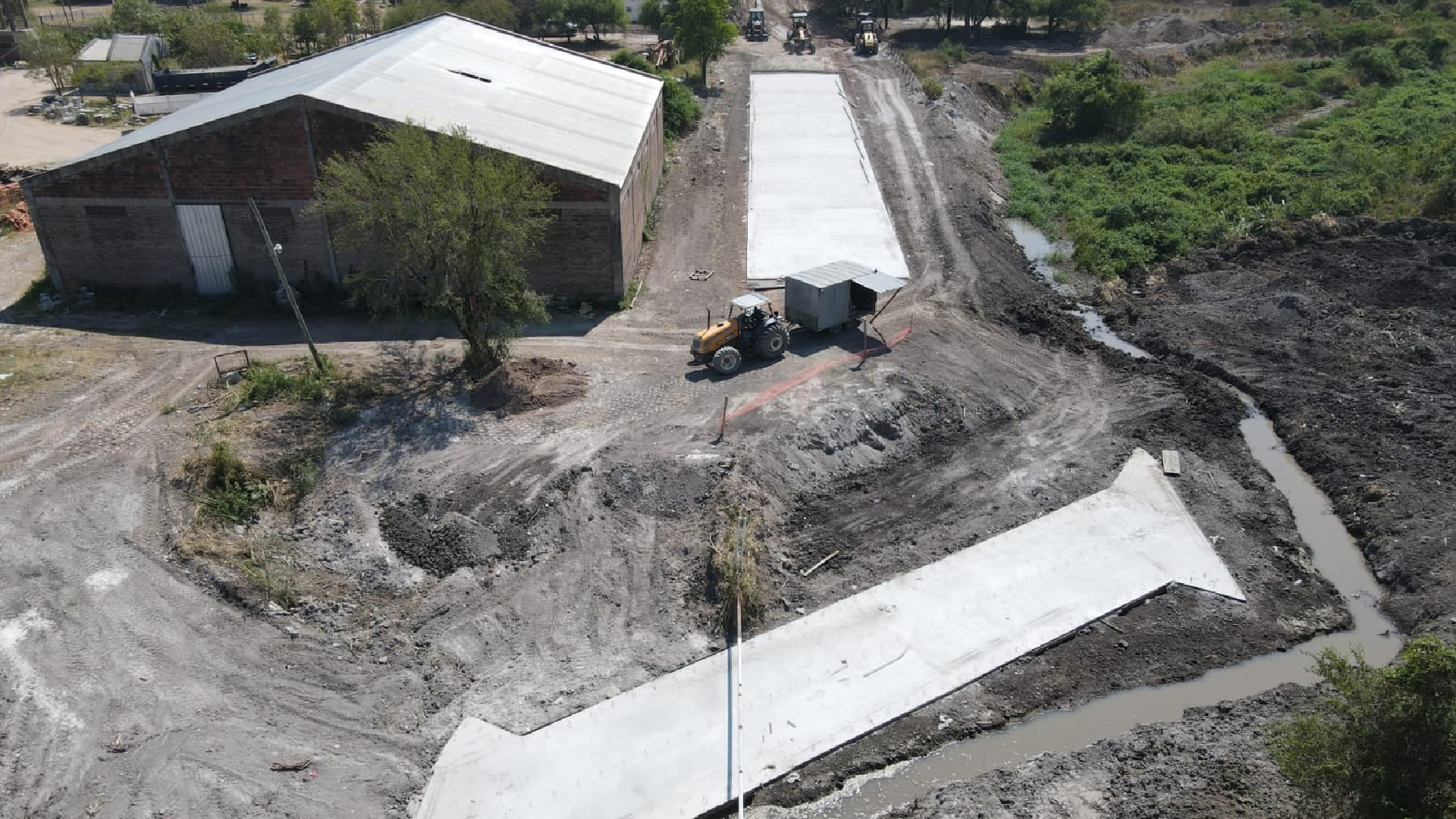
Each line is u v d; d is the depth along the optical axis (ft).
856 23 280.72
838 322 110.42
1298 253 134.00
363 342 108.47
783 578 77.20
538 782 59.26
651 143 147.64
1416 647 47.26
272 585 72.28
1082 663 70.23
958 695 67.26
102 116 197.36
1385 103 201.16
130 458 86.53
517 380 96.63
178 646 67.31
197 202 114.01
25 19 271.90
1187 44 267.80
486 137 115.14
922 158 168.55
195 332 111.45
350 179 92.89
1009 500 87.04
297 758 59.82
